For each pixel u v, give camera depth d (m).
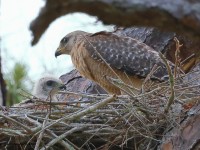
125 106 8.14
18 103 11.04
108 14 2.54
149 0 2.52
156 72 11.39
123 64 12.14
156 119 8.43
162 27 2.59
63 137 8.04
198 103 7.98
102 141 8.93
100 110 8.28
